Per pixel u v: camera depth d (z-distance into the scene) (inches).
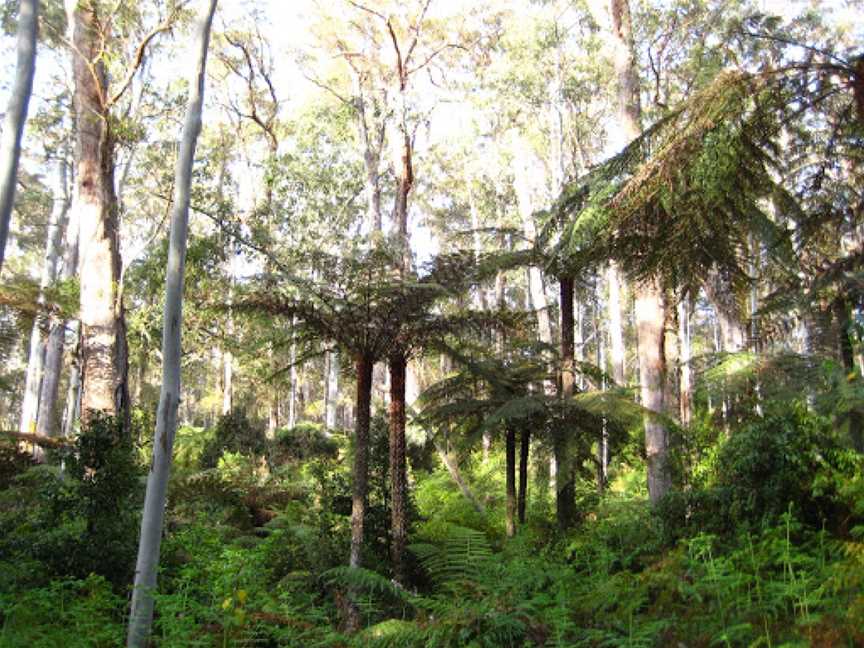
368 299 280.2
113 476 243.6
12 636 162.7
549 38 732.7
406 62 716.7
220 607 169.8
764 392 215.9
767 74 153.7
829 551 174.9
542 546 315.0
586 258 220.4
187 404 1427.2
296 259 334.3
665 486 330.3
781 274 217.9
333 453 660.1
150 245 548.1
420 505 487.2
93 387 381.7
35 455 438.0
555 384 398.6
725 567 146.9
